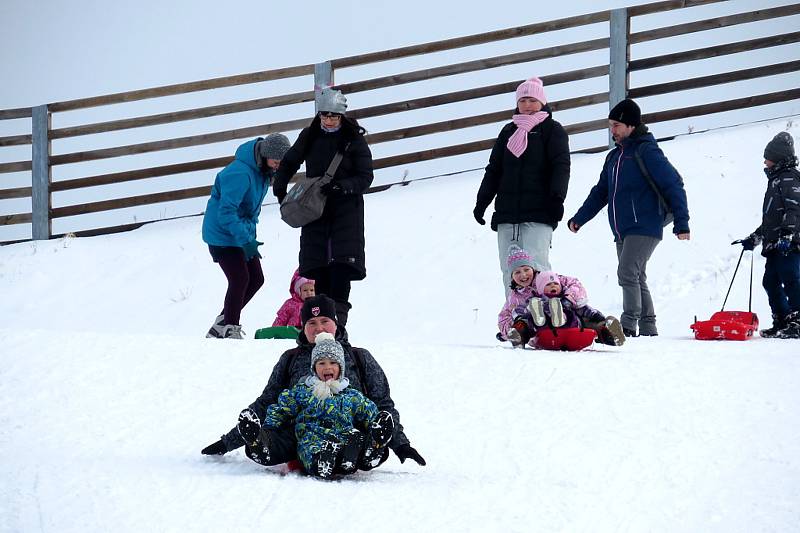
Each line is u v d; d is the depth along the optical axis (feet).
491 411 53.31
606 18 148.46
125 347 69.77
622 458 44.16
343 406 41.88
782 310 87.40
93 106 161.68
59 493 37.70
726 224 119.96
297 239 139.64
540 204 81.97
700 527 34.63
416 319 112.88
